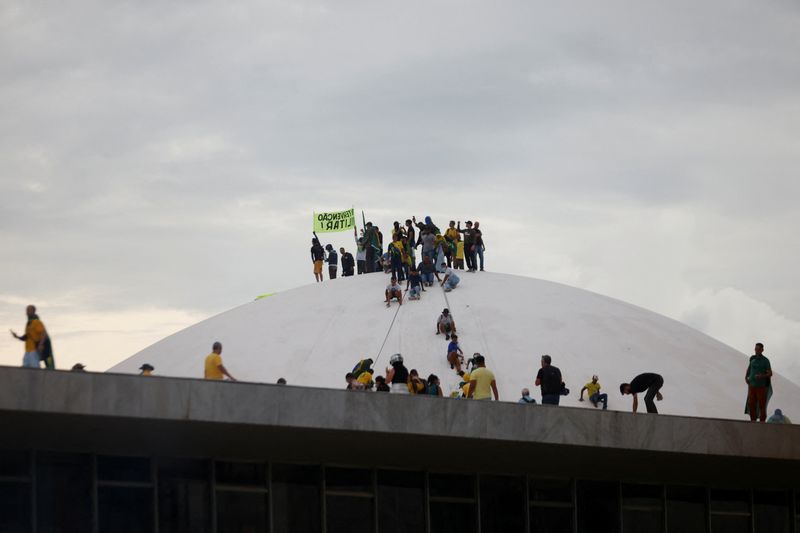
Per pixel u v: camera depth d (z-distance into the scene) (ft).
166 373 209.77
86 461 129.49
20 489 126.31
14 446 126.52
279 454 138.82
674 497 162.09
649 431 149.28
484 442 141.49
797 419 207.31
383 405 136.67
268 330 216.54
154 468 132.46
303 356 206.39
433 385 168.04
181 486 133.90
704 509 163.84
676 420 150.92
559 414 145.07
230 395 129.59
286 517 139.23
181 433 130.31
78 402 122.52
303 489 140.97
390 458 144.66
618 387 201.36
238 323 223.30
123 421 125.18
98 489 129.49
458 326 211.00
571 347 209.26
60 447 128.47
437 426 138.62
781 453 155.43
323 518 140.77
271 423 131.13
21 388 120.26
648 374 175.73
